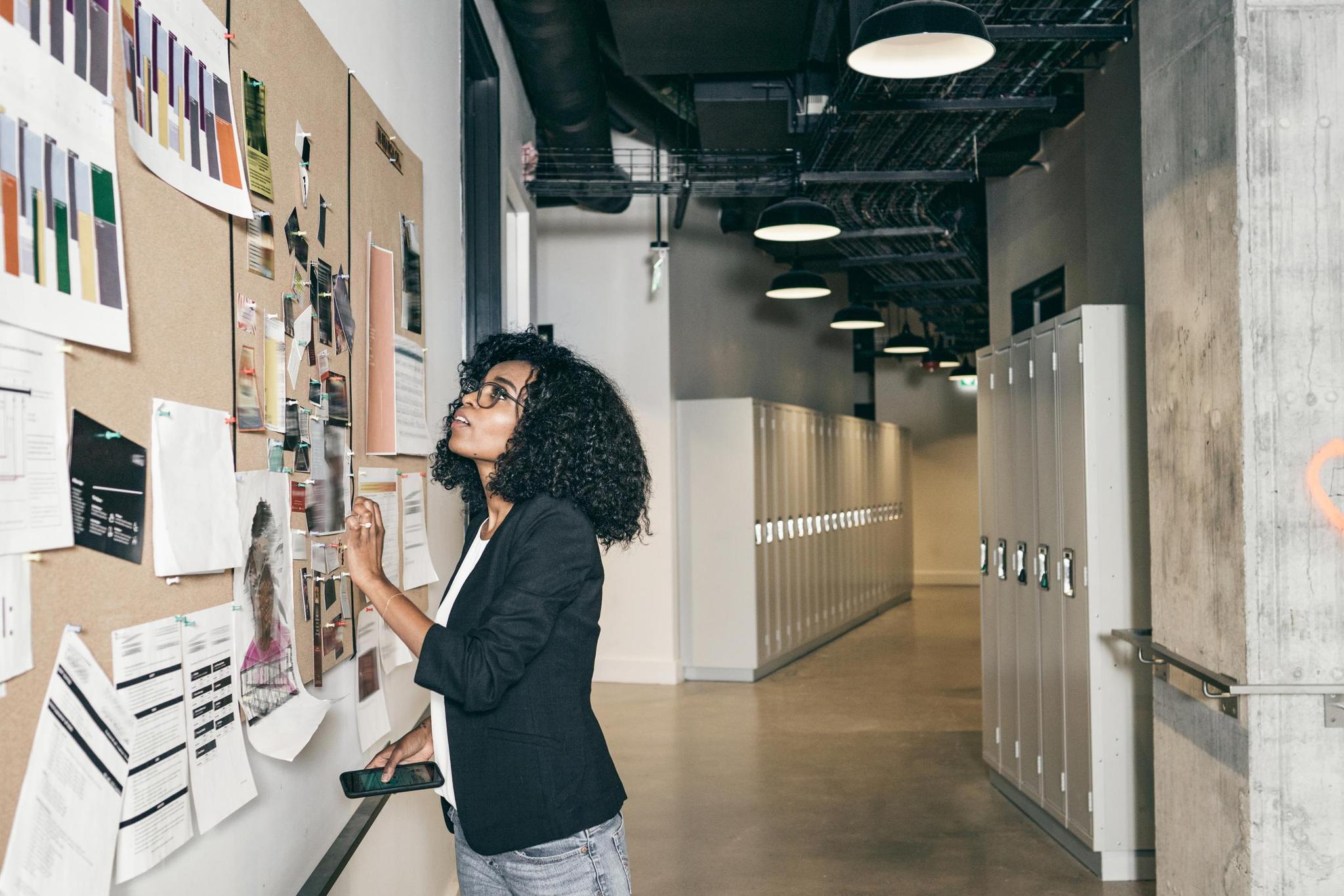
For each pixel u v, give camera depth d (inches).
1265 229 98.3
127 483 44.9
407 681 110.5
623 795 62.6
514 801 57.9
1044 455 170.2
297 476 68.4
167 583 48.9
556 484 59.9
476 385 66.0
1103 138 204.1
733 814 185.8
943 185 287.1
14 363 36.2
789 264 414.3
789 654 344.5
